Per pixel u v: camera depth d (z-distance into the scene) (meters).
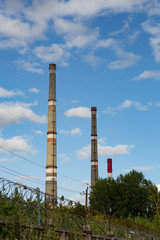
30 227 20.14
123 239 34.81
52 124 100.44
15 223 18.64
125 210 78.00
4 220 18.23
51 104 102.00
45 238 21.06
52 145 98.62
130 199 79.56
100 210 80.44
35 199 23.23
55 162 97.81
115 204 80.12
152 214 77.81
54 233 21.98
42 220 23.41
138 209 78.94
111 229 35.78
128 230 37.09
